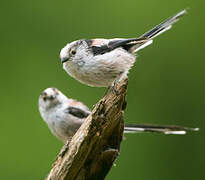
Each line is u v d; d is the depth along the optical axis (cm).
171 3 1420
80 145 743
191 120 1334
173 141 1298
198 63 1380
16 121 1346
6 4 1458
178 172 1284
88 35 1419
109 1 1437
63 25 1430
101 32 1417
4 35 1433
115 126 757
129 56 934
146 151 1286
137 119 1338
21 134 1330
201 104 1343
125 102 773
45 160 1288
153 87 1372
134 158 1277
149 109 1350
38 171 1279
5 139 1323
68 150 754
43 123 1337
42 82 1380
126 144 1288
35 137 1323
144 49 1387
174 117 1344
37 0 1446
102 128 747
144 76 1377
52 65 1395
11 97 1373
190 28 1405
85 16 1434
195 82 1365
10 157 1300
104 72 913
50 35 1428
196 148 1296
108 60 902
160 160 1277
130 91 1366
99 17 1429
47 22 1437
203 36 1395
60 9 1443
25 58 1412
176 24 1405
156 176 1262
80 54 916
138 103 1355
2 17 1448
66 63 934
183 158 1288
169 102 1351
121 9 1427
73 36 1419
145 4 1422
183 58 1387
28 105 1362
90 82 945
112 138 766
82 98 1346
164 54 1389
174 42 1396
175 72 1379
